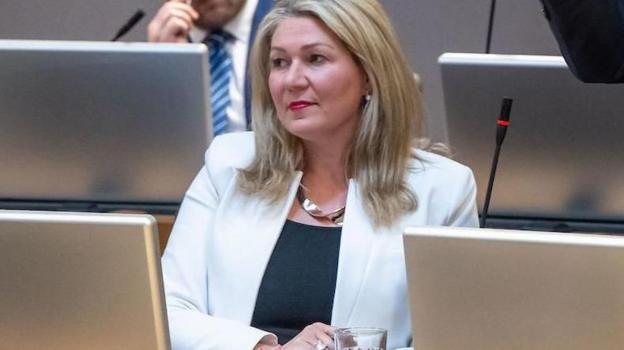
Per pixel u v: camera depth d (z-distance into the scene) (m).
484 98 8.46
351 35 7.60
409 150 7.88
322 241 7.70
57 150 9.17
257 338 7.25
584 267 5.07
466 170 7.97
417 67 14.06
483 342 5.26
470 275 5.20
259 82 7.97
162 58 8.72
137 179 9.24
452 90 8.48
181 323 7.48
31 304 5.57
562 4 6.95
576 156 8.61
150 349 5.59
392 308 7.50
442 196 7.82
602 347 5.12
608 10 6.90
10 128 9.10
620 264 5.03
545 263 5.11
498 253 5.14
